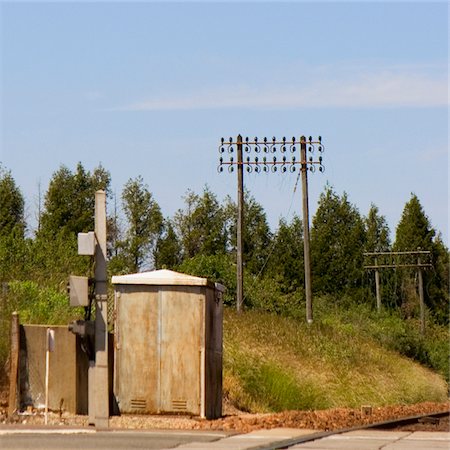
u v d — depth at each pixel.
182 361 46.47
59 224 158.00
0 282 65.50
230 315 88.31
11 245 78.62
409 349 119.25
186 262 115.00
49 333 44.62
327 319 123.31
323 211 199.88
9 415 45.72
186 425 44.91
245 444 37.12
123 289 46.97
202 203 175.62
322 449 36.56
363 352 96.38
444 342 144.12
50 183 160.25
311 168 107.75
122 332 46.84
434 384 102.38
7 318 54.22
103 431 41.53
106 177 164.88
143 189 169.12
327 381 77.44
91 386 44.56
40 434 39.53
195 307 46.59
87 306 45.12
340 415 55.81
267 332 84.62
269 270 193.88
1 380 49.12
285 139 107.69
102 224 44.81
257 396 64.50
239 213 104.44
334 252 197.38
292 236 198.62
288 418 48.91
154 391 46.50
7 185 154.25
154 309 46.78
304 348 84.06
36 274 72.38
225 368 65.75
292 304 115.31
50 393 47.12
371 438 41.22
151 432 41.41
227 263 114.56
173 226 174.25
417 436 42.34
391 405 79.50
